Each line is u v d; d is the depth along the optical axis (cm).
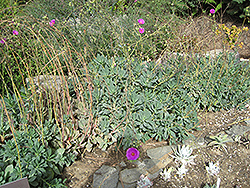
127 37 327
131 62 260
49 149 188
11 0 439
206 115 273
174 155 222
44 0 379
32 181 173
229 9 470
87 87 243
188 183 195
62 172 203
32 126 202
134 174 201
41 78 269
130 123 224
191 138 238
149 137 238
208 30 415
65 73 315
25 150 184
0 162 176
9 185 139
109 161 215
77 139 217
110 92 234
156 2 377
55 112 195
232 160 215
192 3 468
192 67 279
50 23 297
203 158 218
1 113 201
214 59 299
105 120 223
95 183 193
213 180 197
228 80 277
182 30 370
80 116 229
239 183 193
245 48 415
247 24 457
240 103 276
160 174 202
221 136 239
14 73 295
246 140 234
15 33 244
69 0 363
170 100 246
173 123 236
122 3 393
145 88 251
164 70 265
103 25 330
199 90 270
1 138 200
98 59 265
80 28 321
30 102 223
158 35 331
